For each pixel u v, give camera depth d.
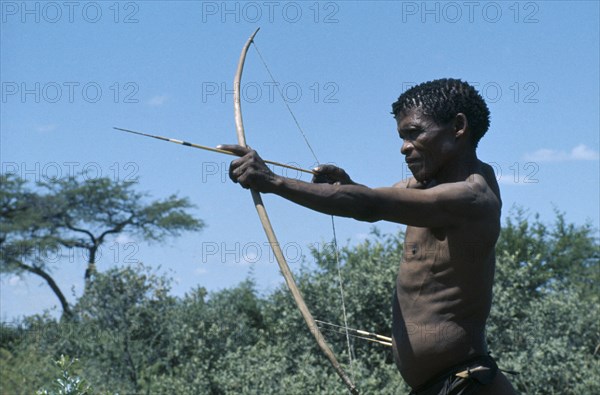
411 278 4.32
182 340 15.89
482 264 4.24
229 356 14.19
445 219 4.10
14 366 17.16
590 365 13.41
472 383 4.24
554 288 14.89
